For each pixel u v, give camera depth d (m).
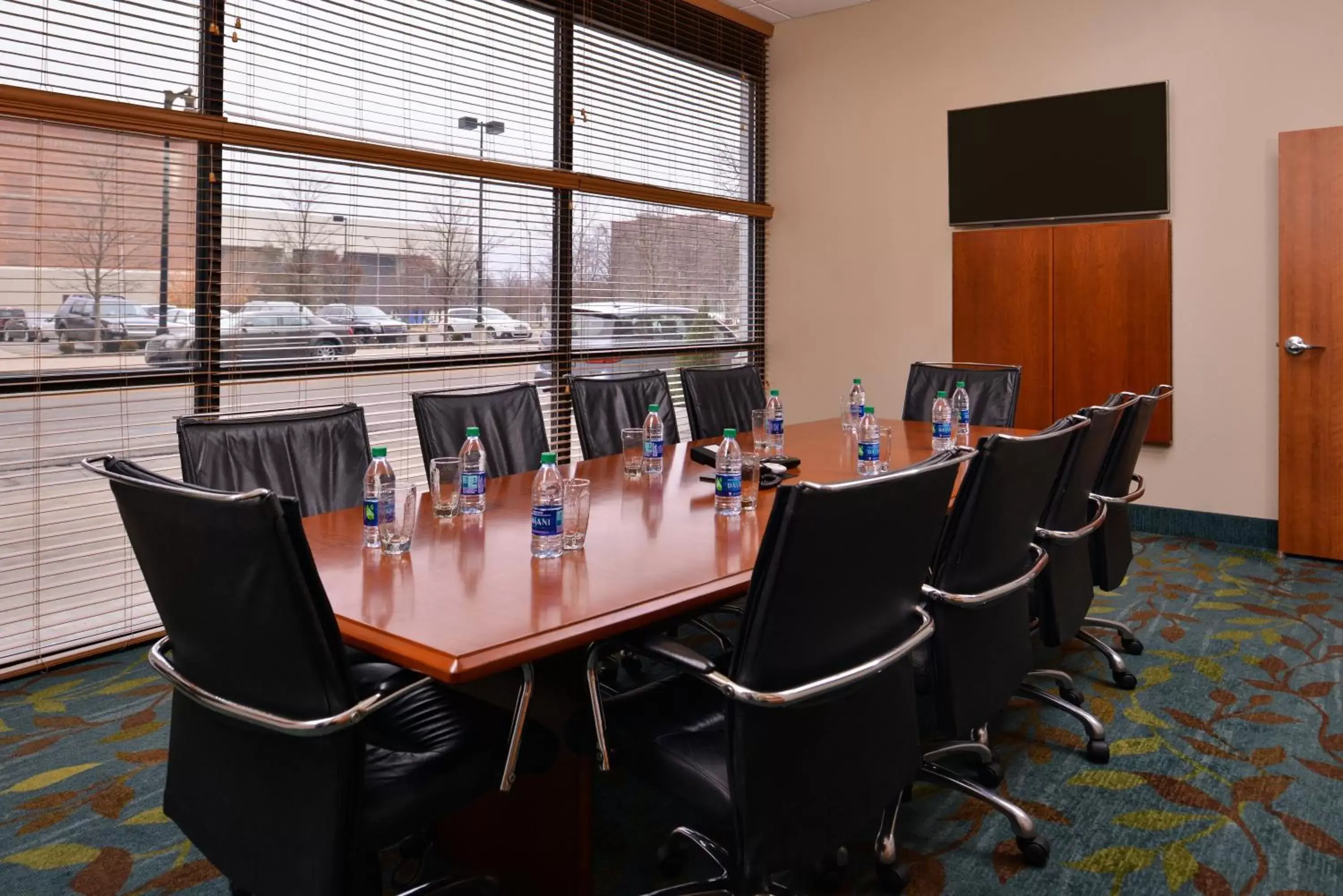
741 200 6.43
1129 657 3.43
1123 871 2.10
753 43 6.42
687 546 2.13
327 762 1.37
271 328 3.87
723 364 6.42
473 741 1.64
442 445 3.19
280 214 3.87
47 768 2.59
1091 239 5.32
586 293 5.35
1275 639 3.60
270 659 1.37
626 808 2.43
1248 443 4.99
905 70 5.96
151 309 3.50
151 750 2.71
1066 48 5.37
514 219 4.89
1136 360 5.24
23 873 2.09
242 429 2.55
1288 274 4.65
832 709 1.54
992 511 1.92
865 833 2.27
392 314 4.34
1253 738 2.76
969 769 2.59
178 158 3.54
